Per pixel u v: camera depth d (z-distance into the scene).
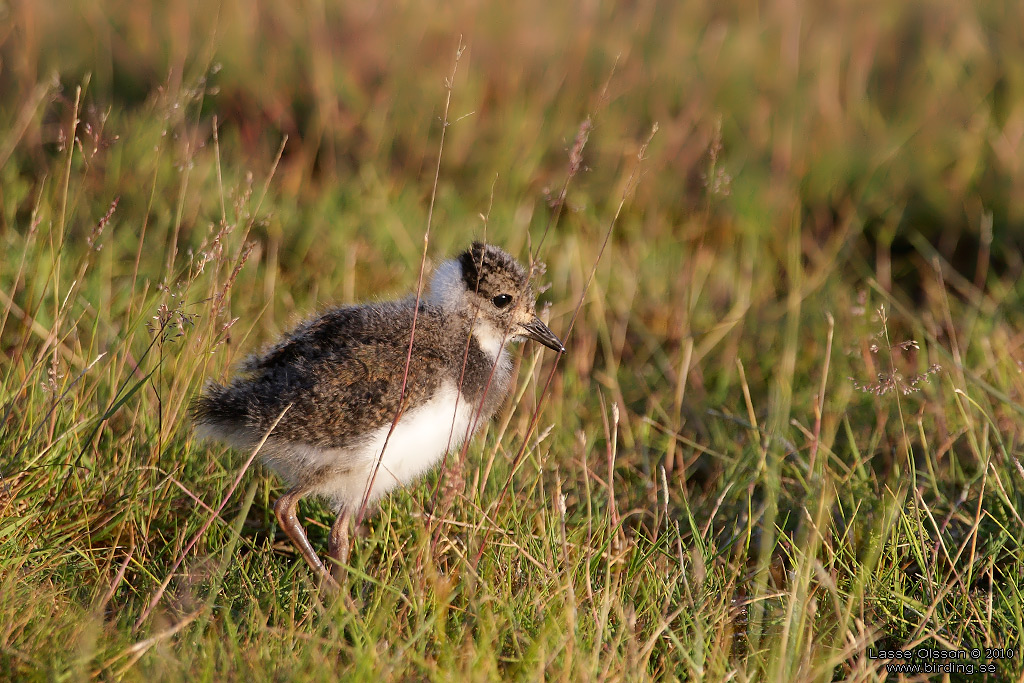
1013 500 8.68
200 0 16.45
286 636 6.96
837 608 7.18
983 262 13.00
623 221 13.65
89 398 8.90
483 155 14.33
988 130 14.70
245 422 8.09
